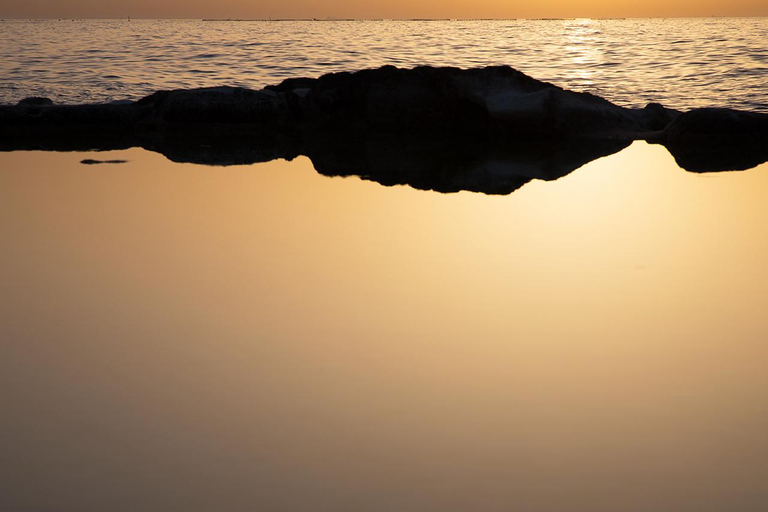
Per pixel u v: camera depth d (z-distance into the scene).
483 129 9.74
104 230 4.48
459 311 3.12
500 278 3.56
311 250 4.04
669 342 2.82
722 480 1.91
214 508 1.79
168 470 1.95
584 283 3.50
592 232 4.46
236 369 2.56
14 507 1.79
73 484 1.89
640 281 3.53
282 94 10.58
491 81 10.29
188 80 17.78
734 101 13.56
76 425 2.18
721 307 3.20
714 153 8.05
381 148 8.58
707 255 3.97
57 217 4.82
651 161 7.45
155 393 2.38
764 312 3.13
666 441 2.10
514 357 2.67
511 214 4.93
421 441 2.09
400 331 2.91
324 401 2.32
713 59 23.62
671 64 22.09
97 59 23.28
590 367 2.59
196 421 2.20
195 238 4.29
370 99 10.22
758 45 31.03
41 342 2.81
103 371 2.55
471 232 4.44
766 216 4.87
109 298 3.29
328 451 2.04
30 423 2.20
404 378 2.49
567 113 9.48
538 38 44.19
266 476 1.92
